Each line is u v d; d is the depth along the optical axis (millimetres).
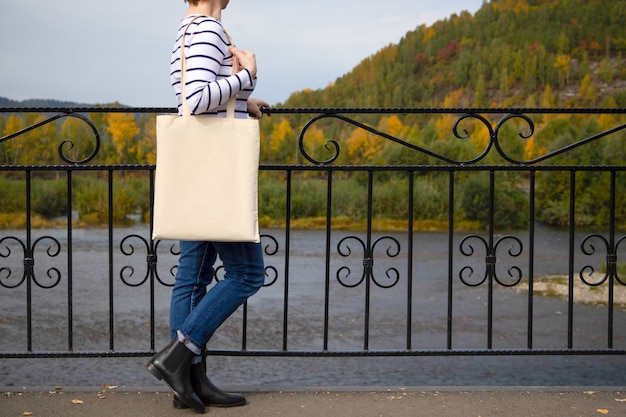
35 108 2730
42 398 2697
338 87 87500
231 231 2234
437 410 2588
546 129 48469
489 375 6586
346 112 2785
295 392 2799
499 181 41594
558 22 83250
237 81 2225
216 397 2584
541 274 16188
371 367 6777
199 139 2232
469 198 40625
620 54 81000
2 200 37750
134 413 2525
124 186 39531
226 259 2441
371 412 2559
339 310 10711
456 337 8773
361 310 10758
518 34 82000
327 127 63188
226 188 2232
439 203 40438
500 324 9789
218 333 8602
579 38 81938
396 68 84250
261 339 8312
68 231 2850
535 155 47281
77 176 41250
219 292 2434
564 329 9414
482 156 2895
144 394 2758
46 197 38031
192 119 2234
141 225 35094
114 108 2777
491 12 86875
